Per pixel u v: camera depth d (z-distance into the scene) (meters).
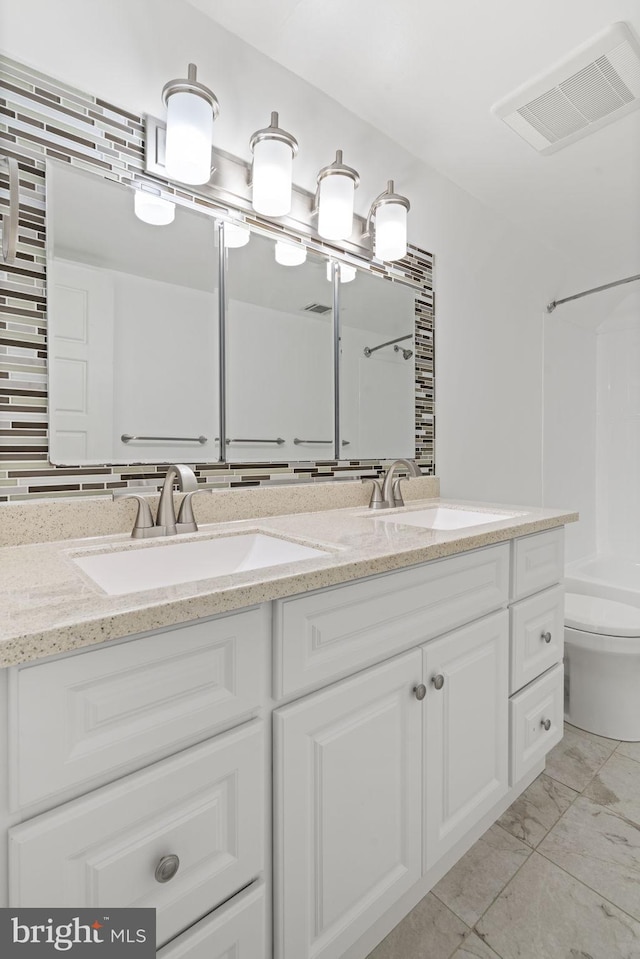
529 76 1.30
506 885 1.08
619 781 1.45
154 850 0.59
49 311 0.98
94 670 0.54
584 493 2.85
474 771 1.10
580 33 1.17
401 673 0.90
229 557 1.06
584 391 2.85
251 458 1.32
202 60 1.14
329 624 0.78
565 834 1.24
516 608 1.22
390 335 1.68
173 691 0.61
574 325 2.74
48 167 0.98
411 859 0.94
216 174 1.22
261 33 1.16
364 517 1.32
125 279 1.09
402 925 0.99
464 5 1.10
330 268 1.50
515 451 2.29
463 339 1.97
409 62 1.25
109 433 1.06
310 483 1.44
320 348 1.48
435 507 1.61
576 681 1.75
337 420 1.53
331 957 0.79
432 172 1.68
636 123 1.46
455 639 1.03
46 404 0.98
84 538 0.99
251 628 0.68
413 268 1.76
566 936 0.96
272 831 0.72
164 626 0.58
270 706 0.71
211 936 0.64
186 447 1.19
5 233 0.84
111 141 1.06
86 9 0.99
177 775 0.61
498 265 2.12
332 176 1.31
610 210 1.96
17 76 0.94
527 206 1.93
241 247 1.29
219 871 0.65
